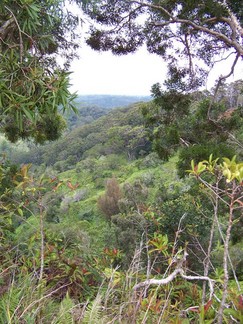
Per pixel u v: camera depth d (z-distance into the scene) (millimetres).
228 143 7234
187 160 5500
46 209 2652
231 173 1695
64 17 3160
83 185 40469
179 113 7984
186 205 6887
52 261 2639
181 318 1851
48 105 2471
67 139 61656
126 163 47250
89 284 2594
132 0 6531
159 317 1718
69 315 1817
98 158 51312
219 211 5441
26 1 2371
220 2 6051
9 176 3396
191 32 6926
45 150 59938
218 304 1895
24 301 1822
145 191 13961
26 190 2514
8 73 2402
